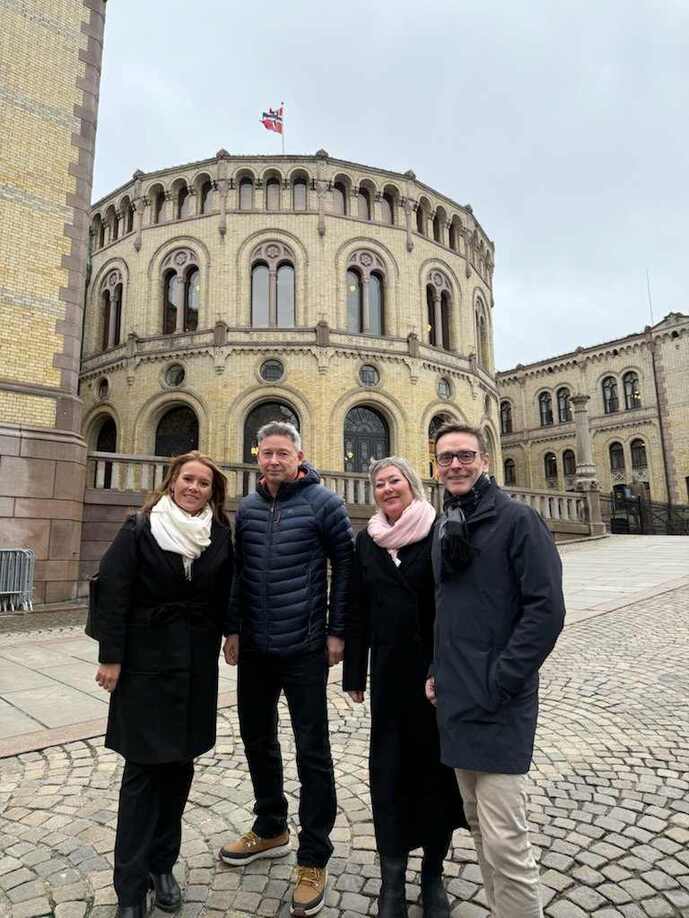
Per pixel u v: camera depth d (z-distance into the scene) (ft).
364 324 83.56
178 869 9.46
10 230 39.29
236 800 11.78
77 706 17.33
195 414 79.00
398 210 88.43
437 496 61.46
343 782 12.53
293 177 84.43
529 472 135.54
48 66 42.42
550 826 10.57
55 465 38.40
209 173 84.33
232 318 79.20
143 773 8.43
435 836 8.43
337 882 9.11
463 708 7.32
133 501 42.22
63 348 40.37
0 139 39.70
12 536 36.35
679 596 34.68
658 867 9.27
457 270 94.17
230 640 10.33
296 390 77.30
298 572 9.76
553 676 19.97
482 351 100.01
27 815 11.12
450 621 7.73
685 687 18.52
